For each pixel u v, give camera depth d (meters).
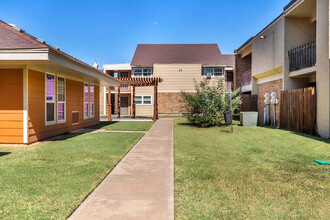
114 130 11.13
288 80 11.43
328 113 8.17
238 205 3.03
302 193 3.43
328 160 5.31
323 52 8.47
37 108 7.80
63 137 8.64
